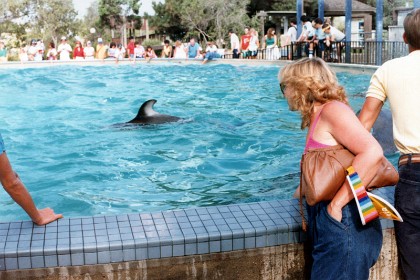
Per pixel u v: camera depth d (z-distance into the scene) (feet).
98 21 233.76
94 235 9.99
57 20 219.20
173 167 23.13
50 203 19.02
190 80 58.23
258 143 27.09
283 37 81.76
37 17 217.97
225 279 10.34
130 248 9.75
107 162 24.27
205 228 10.30
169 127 30.99
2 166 9.50
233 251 10.23
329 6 114.01
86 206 18.58
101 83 57.31
